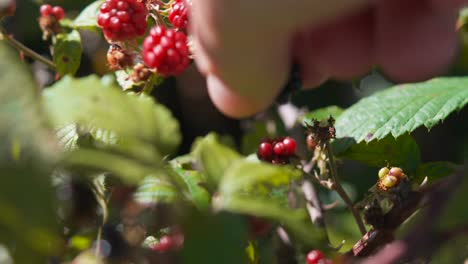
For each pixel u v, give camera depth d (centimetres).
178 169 29
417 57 25
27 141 22
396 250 26
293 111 49
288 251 32
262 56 24
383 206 33
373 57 26
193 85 62
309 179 36
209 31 24
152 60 33
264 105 25
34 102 22
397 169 34
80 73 55
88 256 29
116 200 30
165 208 29
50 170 23
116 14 36
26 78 23
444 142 68
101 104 24
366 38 26
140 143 24
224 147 26
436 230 26
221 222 25
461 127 68
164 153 24
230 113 25
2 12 37
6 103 22
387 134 38
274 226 32
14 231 23
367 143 38
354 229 46
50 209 22
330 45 25
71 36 40
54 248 23
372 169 61
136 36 36
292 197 29
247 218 27
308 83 26
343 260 27
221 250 25
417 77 26
